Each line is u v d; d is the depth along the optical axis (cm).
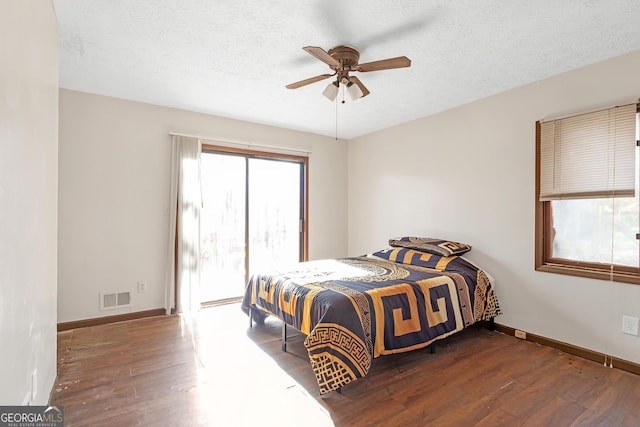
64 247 302
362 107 352
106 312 322
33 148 147
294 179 457
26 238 138
